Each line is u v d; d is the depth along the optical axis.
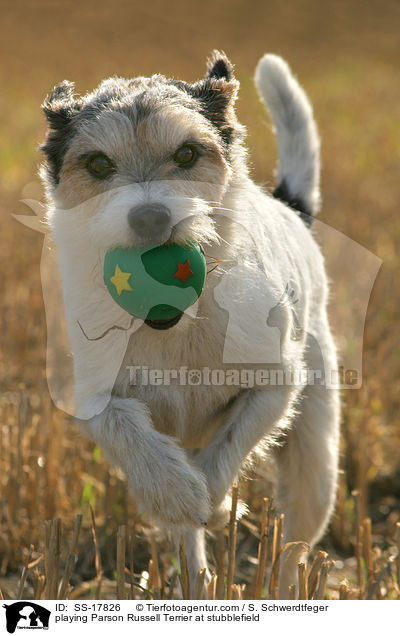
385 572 4.87
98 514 6.49
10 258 10.46
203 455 4.46
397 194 14.47
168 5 42.56
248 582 5.82
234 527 4.49
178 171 4.18
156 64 28.47
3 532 6.09
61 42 33.59
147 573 5.09
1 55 30.23
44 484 6.43
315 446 5.23
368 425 7.33
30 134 19.75
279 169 6.05
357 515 5.57
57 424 6.63
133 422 4.24
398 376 8.29
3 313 8.88
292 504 5.28
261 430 4.47
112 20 38.81
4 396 7.50
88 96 4.65
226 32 37.62
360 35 38.41
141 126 4.14
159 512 4.14
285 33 38.03
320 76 29.67
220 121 4.53
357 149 18.53
